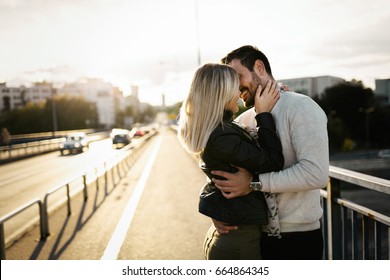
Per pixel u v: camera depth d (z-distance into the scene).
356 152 62.38
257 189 1.78
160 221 6.27
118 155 13.48
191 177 11.95
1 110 102.81
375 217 2.40
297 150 1.77
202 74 1.85
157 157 21.00
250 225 1.89
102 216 6.87
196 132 1.84
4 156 26.92
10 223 7.17
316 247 1.90
